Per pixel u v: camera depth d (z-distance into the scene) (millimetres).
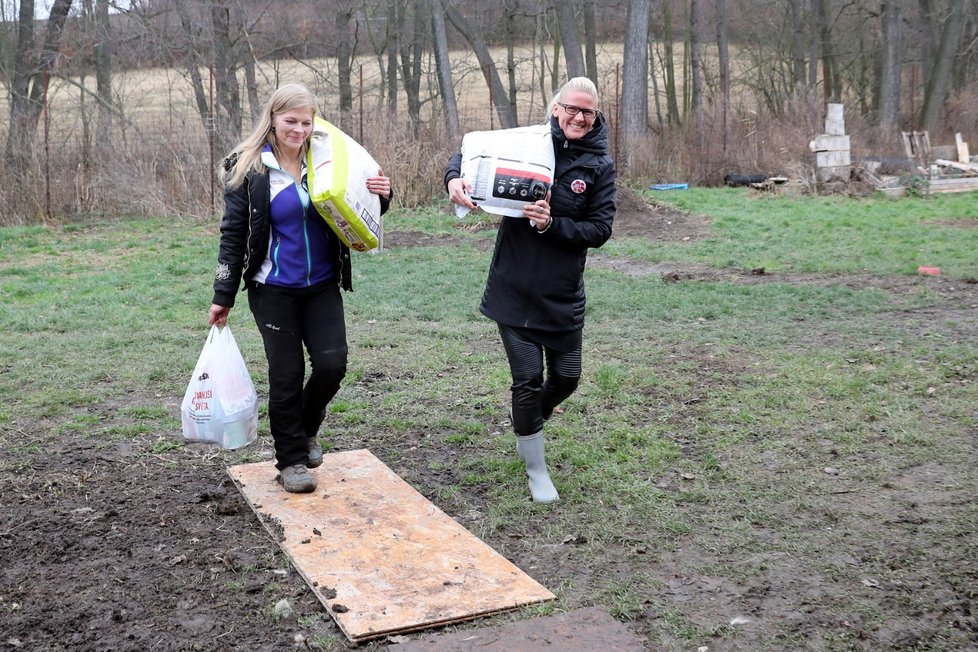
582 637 3406
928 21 32719
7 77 21500
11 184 17438
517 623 3506
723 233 15594
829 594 3756
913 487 4887
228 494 4855
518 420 4750
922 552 4109
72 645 3385
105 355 7836
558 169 4551
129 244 14609
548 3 32312
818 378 6914
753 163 23453
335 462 5234
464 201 4422
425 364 7527
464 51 35656
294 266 4488
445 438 5781
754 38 34156
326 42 28203
